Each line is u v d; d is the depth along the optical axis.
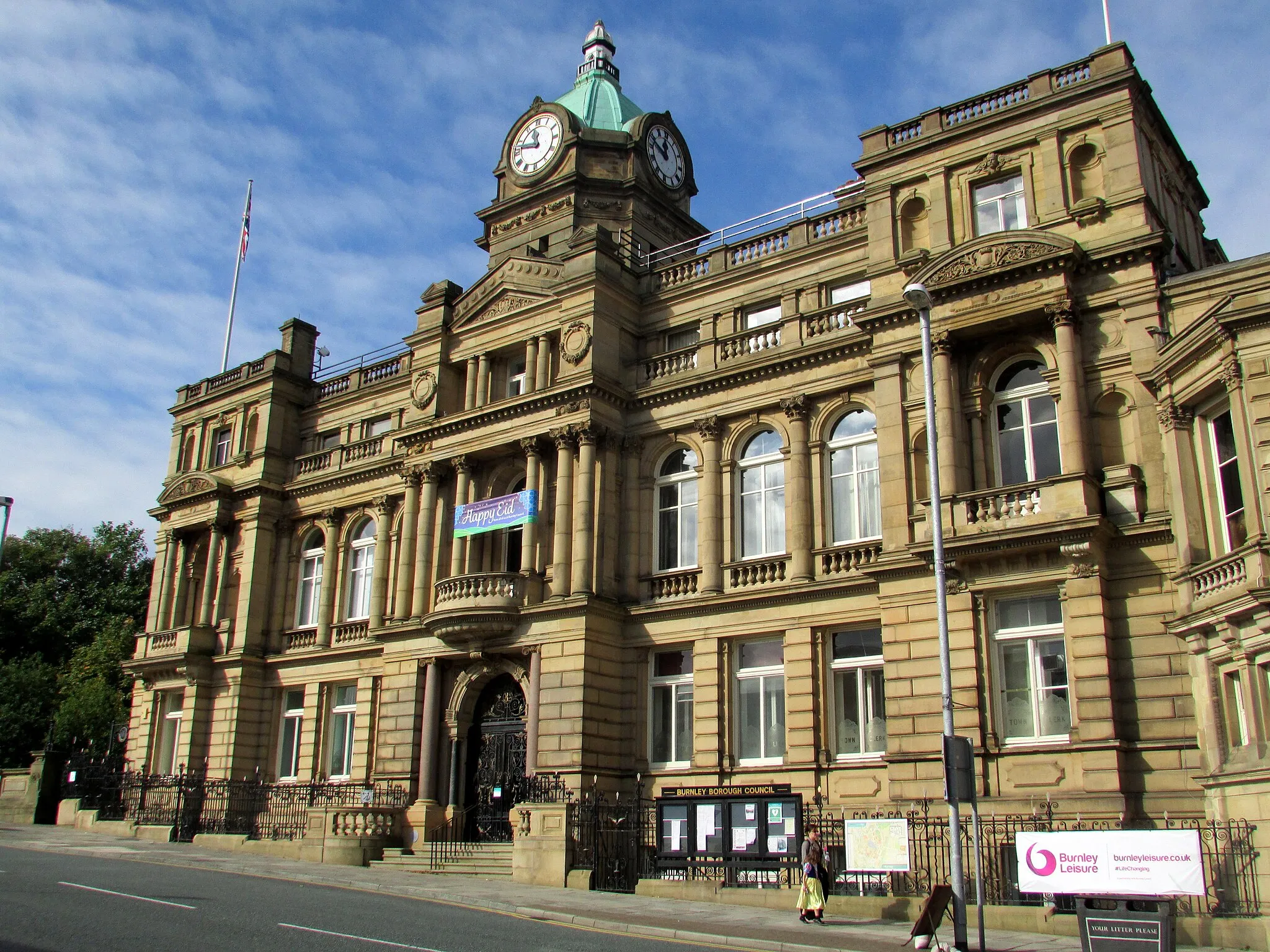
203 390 51.91
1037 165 29.33
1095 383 27.17
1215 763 22.91
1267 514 21.78
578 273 37.09
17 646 67.44
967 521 27.00
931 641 27.25
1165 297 26.61
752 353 34.88
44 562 71.25
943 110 31.19
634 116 50.72
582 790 31.81
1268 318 22.42
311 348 50.34
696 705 32.75
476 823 35.34
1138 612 25.25
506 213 48.84
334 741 42.97
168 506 49.53
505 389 39.62
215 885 24.41
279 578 46.44
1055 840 18.91
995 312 28.02
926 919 18.39
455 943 16.91
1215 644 23.28
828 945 18.78
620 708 33.97
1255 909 20.92
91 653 63.91
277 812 39.41
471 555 37.69
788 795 25.14
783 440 33.47
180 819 40.66
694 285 37.03
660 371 36.62
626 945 17.72
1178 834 17.89
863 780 29.34
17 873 24.38
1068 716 25.56
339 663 43.09
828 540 31.97
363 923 18.92
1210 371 23.70
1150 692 24.66
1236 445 23.12
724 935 19.80
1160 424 25.48
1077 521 25.16
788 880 25.17
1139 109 28.80
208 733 45.06
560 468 35.50
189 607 48.47
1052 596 26.36
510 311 39.00
